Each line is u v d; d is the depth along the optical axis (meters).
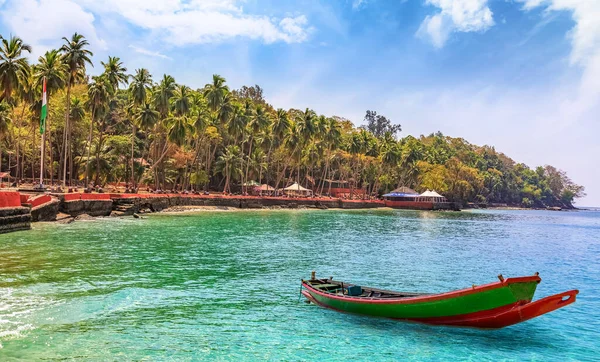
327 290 17.59
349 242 38.81
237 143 114.25
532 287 13.09
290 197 104.00
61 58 58.16
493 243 43.22
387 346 12.90
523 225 79.00
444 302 14.00
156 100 74.12
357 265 26.62
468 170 156.75
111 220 49.12
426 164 147.50
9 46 48.38
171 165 93.50
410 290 20.45
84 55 59.00
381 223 65.62
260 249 32.00
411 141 159.25
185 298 17.56
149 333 13.39
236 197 86.00
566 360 12.23
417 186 151.75
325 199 108.62
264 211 83.25
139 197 61.72
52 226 39.50
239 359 11.65
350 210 104.31
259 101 163.88
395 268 25.98
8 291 17.36
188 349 12.23
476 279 23.28
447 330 14.33
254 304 17.06
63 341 12.45
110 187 91.69
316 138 117.62
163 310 15.82
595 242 48.75
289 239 39.22
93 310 15.38
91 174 79.75
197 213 67.81
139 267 23.19
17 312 14.79
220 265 24.91
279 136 103.81
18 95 52.19
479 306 13.58
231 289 19.38
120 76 67.44
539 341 13.75
